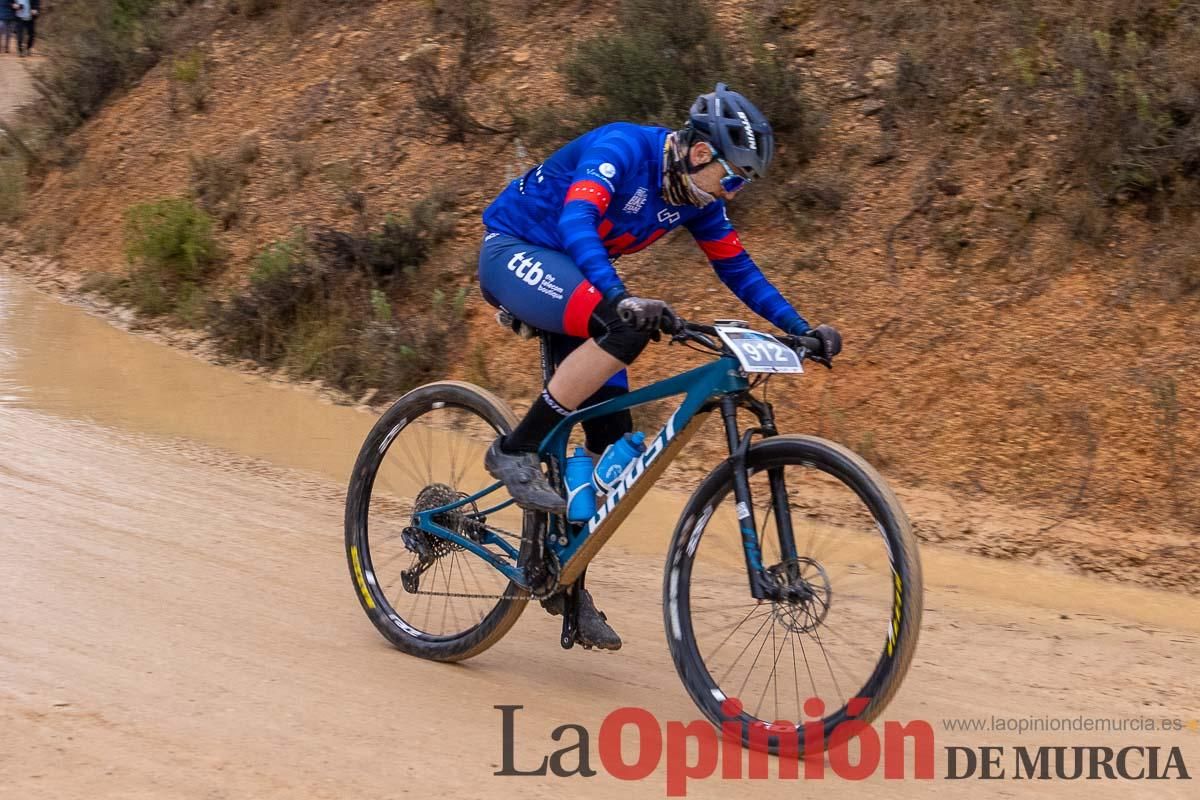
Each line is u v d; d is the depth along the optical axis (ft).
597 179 10.37
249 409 22.62
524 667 11.98
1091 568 16.03
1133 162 20.74
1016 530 16.93
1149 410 18.08
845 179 23.48
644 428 20.52
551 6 31.32
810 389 20.44
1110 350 19.12
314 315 26.11
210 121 33.73
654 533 16.94
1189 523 16.71
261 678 10.86
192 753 9.19
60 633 11.43
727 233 11.66
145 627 11.82
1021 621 14.07
